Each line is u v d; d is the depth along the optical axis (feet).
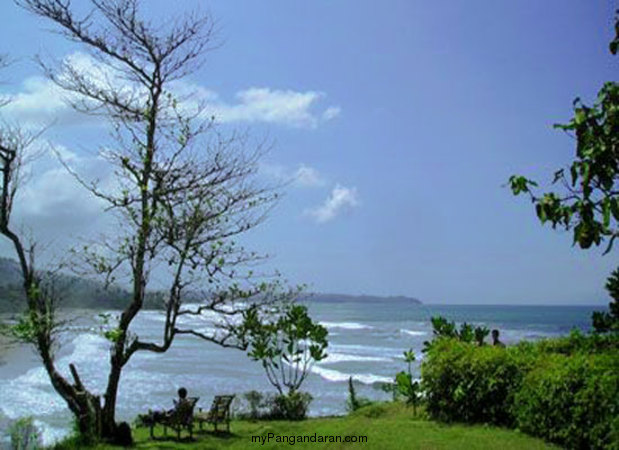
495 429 32.89
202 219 42.19
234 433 44.70
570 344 36.65
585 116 12.67
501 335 247.91
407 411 42.83
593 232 12.50
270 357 55.88
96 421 40.01
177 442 40.88
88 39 42.86
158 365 151.12
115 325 42.50
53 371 40.91
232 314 44.60
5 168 40.52
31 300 40.01
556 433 28.50
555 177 12.99
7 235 40.55
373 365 151.12
